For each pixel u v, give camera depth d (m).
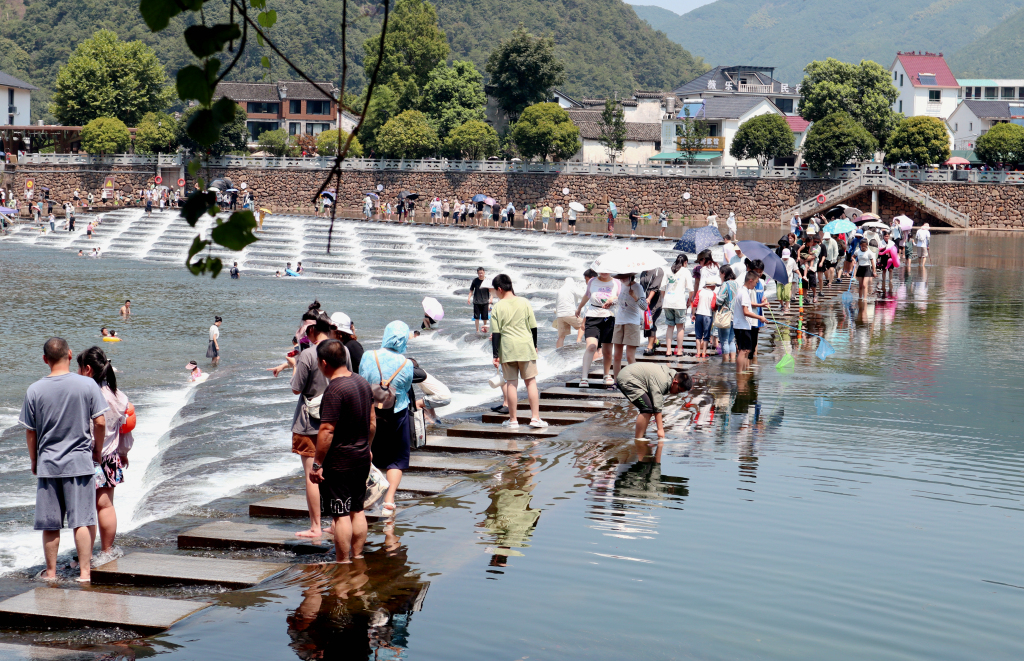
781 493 9.04
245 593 6.70
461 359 22.34
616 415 12.98
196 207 2.91
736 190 72.31
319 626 5.98
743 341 15.93
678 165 80.69
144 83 98.12
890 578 6.80
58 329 28.38
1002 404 13.42
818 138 68.88
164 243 56.75
